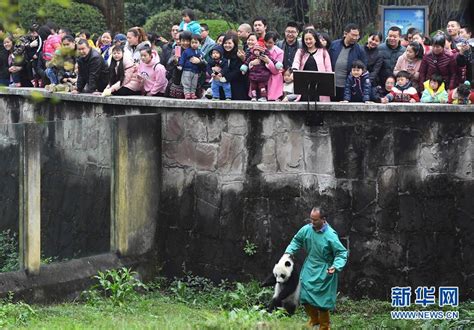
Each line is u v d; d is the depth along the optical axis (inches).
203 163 846.5
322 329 723.4
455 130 815.7
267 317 712.4
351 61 840.9
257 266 835.4
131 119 834.2
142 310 759.7
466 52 838.5
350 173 818.2
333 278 716.7
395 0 1182.3
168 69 902.4
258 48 836.6
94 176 810.8
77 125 792.3
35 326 671.8
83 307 748.6
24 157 757.3
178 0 1387.8
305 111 818.2
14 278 746.2
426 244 821.2
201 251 849.5
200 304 805.2
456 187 818.8
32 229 759.1
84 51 890.7
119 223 829.8
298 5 1304.1
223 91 852.6
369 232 819.4
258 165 832.3
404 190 818.2
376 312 798.5
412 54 855.1
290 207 828.0
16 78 1000.9
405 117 813.9
